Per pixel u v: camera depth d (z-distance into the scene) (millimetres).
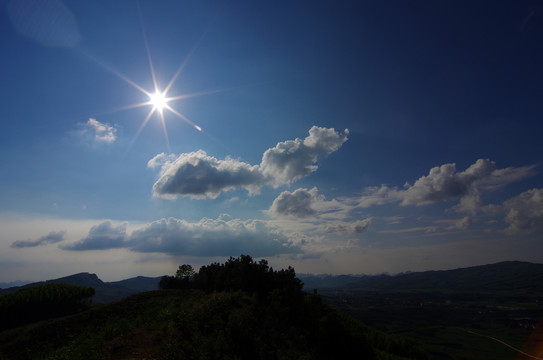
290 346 33062
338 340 37500
